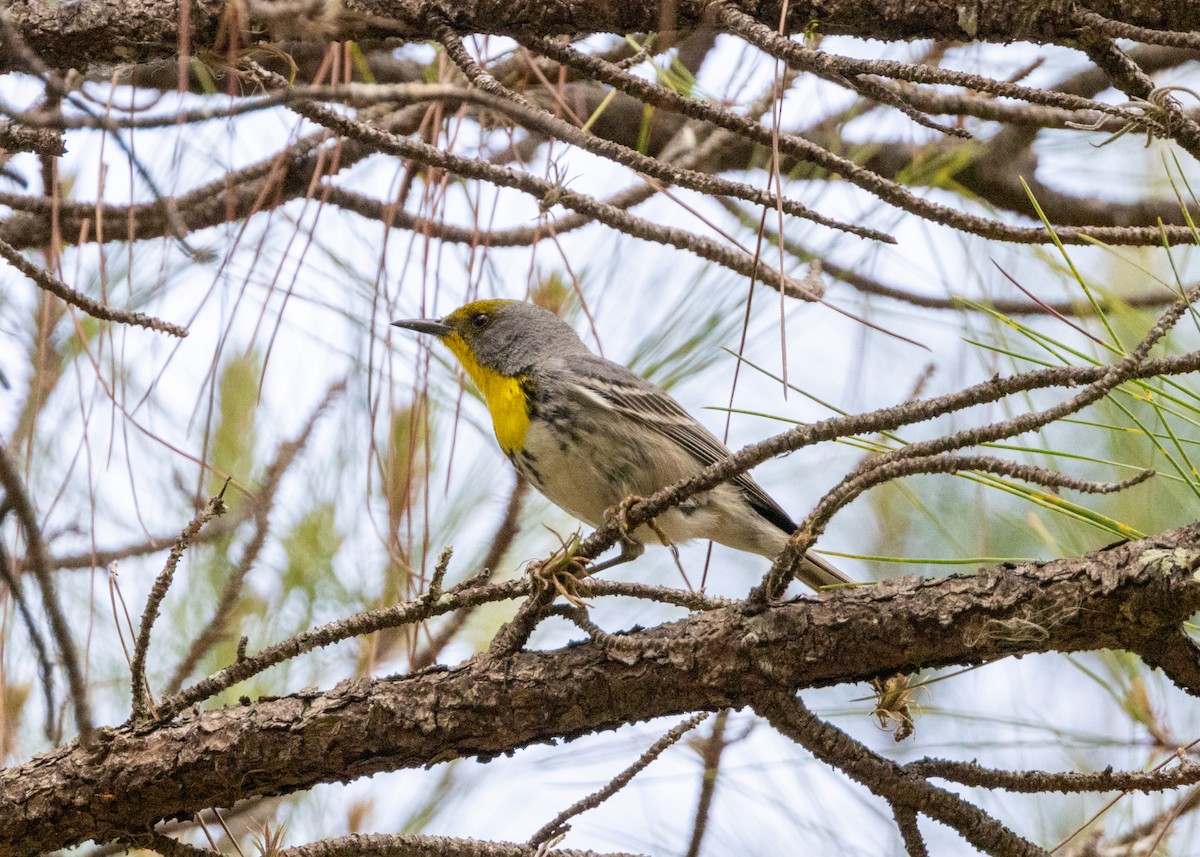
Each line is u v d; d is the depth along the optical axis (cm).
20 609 472
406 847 623
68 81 700
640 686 622
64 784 621
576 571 639
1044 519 827
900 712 603
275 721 629
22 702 755
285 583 892
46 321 741
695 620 624
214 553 889
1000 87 587
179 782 625
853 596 601
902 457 544
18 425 802
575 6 655
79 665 471
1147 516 775
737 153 1037
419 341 786
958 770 595
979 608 575
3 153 766
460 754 645
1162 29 652
